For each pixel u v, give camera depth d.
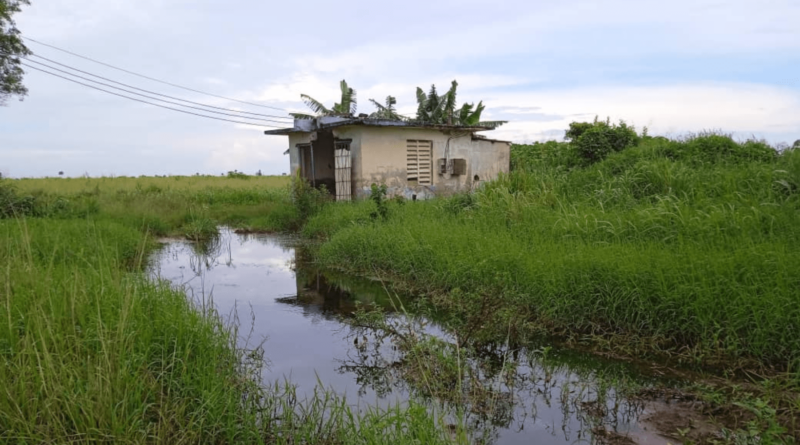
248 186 25.72
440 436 3.23
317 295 7.40
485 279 6.38
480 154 17.23
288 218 14.54
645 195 9.09
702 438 3.38
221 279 8.48
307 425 3.43
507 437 3.52
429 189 15.52
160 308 4.54
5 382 3.13
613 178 10.08
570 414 3.83
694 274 5.02
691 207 7.58
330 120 14.76
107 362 3.23
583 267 5.69
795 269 4.67
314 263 9.68
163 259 10.26
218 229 15.18
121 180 29.78
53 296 4.20
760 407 3.32
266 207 18.38
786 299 4.34
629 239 6.89
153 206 15.98
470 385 4.24
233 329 5.77
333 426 3.51
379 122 13.74
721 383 4.11
